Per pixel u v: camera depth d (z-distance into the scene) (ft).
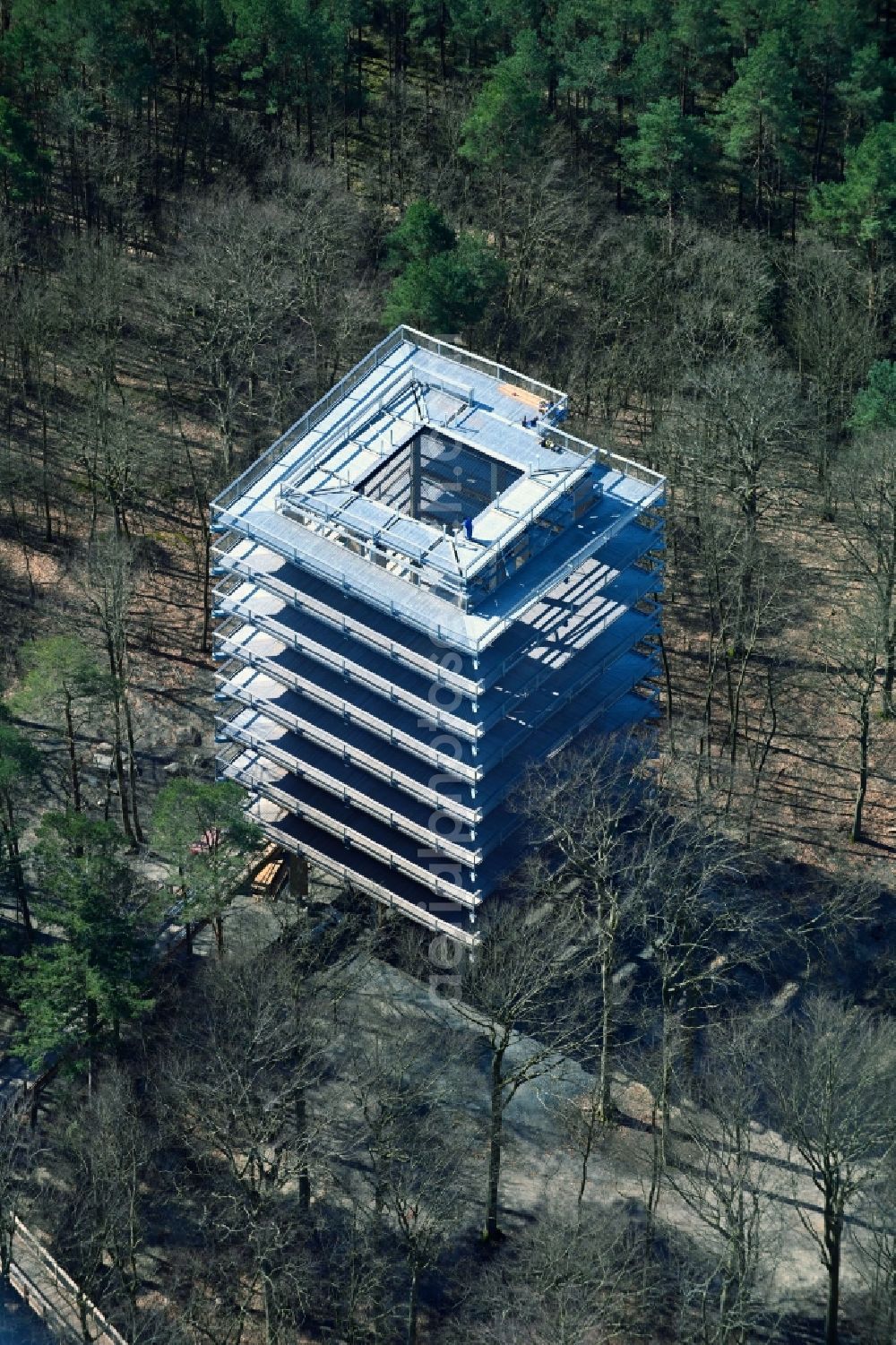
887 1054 529.45
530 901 583.58
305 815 599.16
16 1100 570.46
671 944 571.69
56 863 549.54
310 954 585.22
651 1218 534.37
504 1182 558.56
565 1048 547.49
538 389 619.67
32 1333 532.73
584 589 591.78
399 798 588.09
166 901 563.07
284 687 598.34
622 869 558.15
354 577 566.36
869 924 616.80
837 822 643.04
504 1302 520.01
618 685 603.67
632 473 597.93
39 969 547.49
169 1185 556.92
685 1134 565.94
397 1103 538.47
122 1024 574.56
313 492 575.38
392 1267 539.70
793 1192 549.13
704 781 636.07
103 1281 537.65
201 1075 553.64
